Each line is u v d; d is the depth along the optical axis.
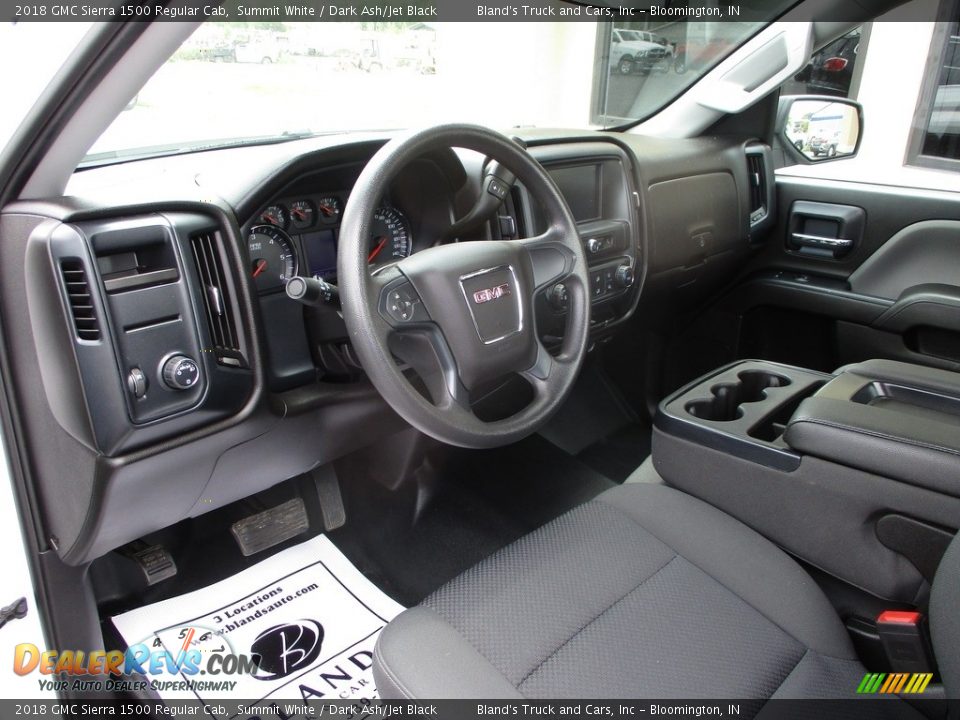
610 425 2.10
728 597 0.91
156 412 0.95
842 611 1.09
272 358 1.19
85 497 0.96
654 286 1.81
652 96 2.01
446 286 1.01
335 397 1.24
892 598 1.02
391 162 0.96
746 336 2.15
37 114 0.82
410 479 1.79
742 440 1.13
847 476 1.01
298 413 1.19
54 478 1.00
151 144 1.29
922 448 0.94
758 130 2.00
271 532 1.57
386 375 0.94
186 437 1.00
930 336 1.78
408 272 1.00
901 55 2.11
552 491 1.81
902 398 1.18
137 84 0.82
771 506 1.12
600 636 0.84
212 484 1.14
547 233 1.18
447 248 1.04
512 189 1.42
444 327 1.01
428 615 0.86
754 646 0.84
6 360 0.95
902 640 0.87
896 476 0.96
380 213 1.32
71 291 0.87
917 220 1.79
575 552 0.97
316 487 1.66
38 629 1.07
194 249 0.99
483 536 1.65
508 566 0.94
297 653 1.31
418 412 0.96
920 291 1.76
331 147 1.16
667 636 0.85
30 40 0.78
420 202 1.34
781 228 2.07
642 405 2.18
